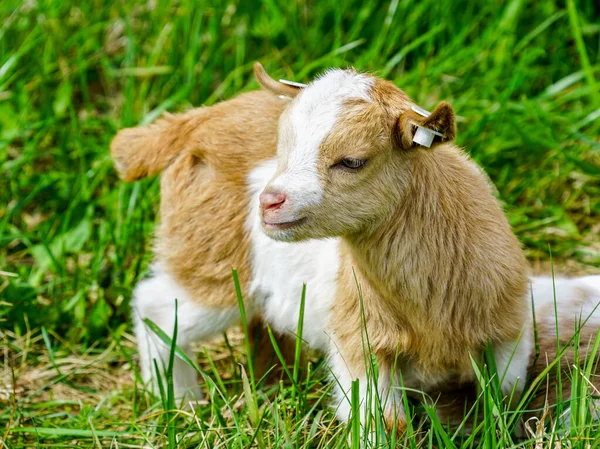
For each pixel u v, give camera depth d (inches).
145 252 311.6
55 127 359.6
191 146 260.7
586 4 381.4
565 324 253.8
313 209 204.4
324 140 203.9
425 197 215.9
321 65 362.0
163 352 270.7
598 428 201.5
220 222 256.1
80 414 259.0
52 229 325.1
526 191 334.6
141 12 395.2
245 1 386.0
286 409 239.1
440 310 221.1
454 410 245.8
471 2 376.5
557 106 354.0
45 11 382.6
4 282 308.0
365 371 227.1
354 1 387.2
